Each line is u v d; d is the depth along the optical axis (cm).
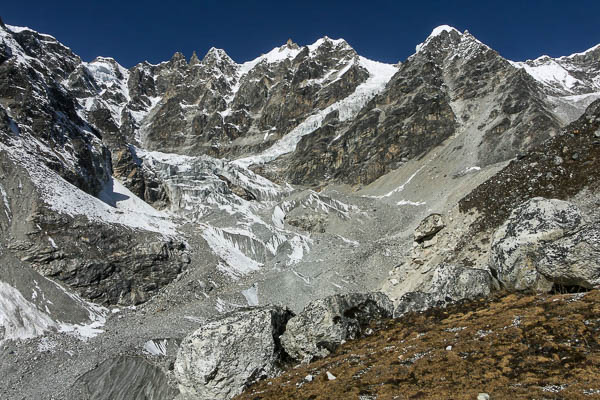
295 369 2569
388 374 2009
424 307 2977
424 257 5244
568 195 4128
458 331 2292
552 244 2458
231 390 2548
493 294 2736
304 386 2189
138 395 3850
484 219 4722
